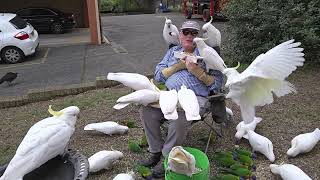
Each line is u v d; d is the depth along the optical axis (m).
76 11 18.27
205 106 3.58
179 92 3.25
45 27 16.36
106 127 4.43
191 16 19.80
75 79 8.39
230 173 3.44
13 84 8.28
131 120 4.99
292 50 2.82
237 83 2.88
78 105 5.87
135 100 3.22
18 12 16.28
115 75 3.41
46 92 6.55
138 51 11.27
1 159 4.21
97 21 12.67
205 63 3.61
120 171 3.68
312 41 6.61
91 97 6.29
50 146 2.86
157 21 19.11
